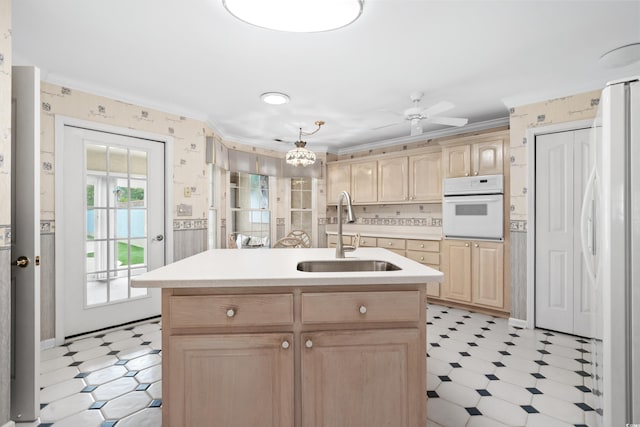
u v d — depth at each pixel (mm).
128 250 3268
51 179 2738
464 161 3881
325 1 1678
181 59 2488
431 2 1811
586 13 1914
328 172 5723
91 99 2967
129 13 1917
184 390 1352
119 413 1826
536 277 3221
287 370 1375
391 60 2494
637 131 1329
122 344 2775
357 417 1407
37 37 2182
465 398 1993
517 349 2715
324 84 2965
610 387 1380
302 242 3797
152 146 3426
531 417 1805
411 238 4383
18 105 1675
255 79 2850
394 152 4809
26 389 1712
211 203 4438
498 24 2023
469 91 3131
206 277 1344
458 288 3906
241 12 1776
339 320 1391
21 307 1699
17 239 1688
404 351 1423
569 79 2844
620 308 1356
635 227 1332
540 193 3180
